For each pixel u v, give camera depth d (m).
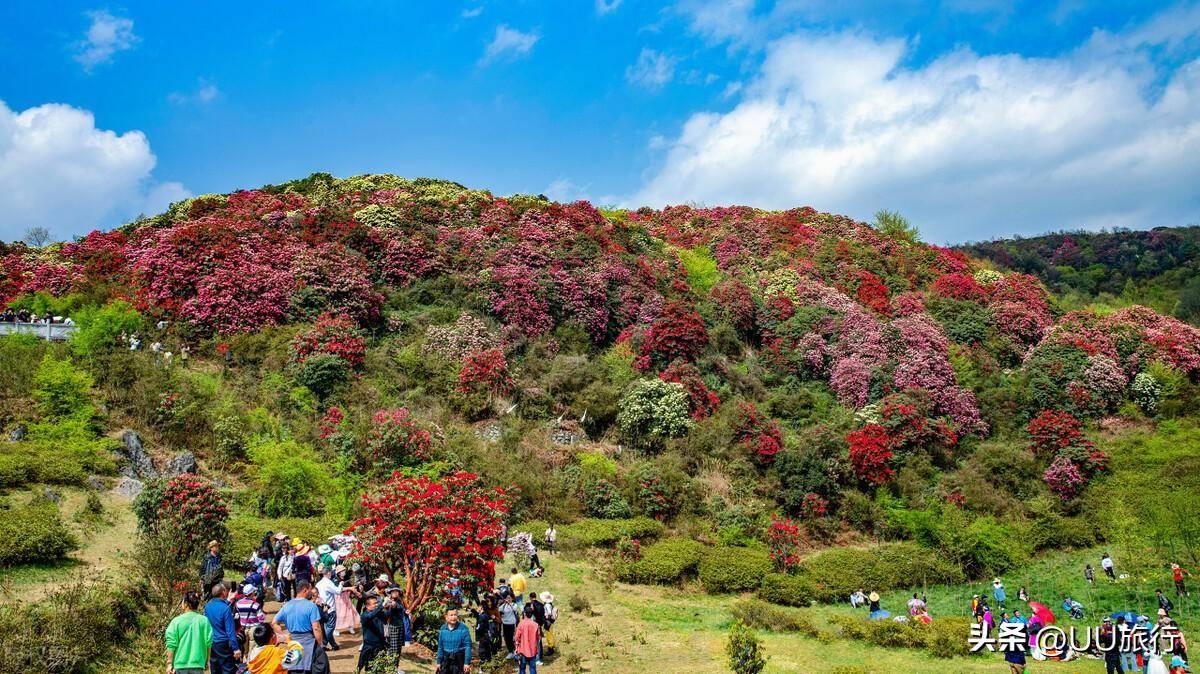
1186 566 26.62
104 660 13.31
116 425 26.81
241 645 12.70
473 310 39.94
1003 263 117.44
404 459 28.44
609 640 20.02
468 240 45.38
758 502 31.73
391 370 34.06
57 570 17.11
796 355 42.78
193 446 27.55
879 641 20.44
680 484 31.45
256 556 17.12
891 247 58.91
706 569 26.77
